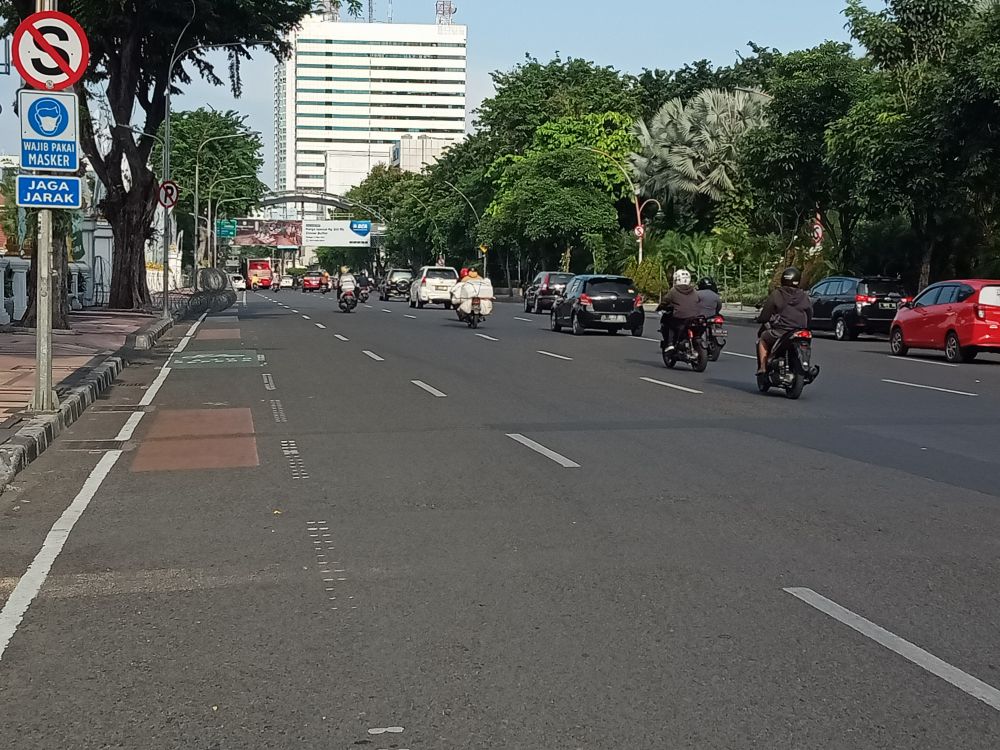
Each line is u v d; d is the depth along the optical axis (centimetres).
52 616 568
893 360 2338
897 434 1210
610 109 7212
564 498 858
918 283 3688
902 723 433
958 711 445
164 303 3416
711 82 7588
